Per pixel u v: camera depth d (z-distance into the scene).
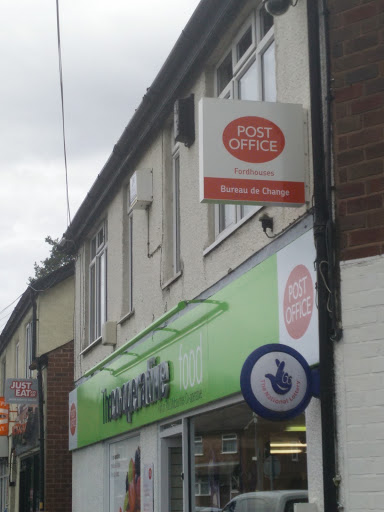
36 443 19.86
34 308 20.62
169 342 11.78
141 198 13.27
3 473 27.31
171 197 12.75
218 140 7.79
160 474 12.10
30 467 21.34
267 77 9.55
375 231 6.88
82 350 17.41
